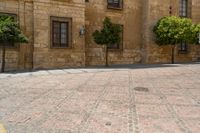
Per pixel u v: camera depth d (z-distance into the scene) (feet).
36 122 19.40
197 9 87.66
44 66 57.21
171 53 80.48
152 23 76.54
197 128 18.06
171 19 72.79
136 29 76.23
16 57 54.75
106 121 19.49
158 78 42.27
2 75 44.86
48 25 57.57
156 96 28.35
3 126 18.51
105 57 69.62
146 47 76.02
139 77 43.34
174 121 19.54
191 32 73.97
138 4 76.43
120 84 36.04
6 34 47.16
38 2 56.18
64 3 59.41
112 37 60.75
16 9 54.49
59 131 17.51
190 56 85.51
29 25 55.93
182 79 41.37
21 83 36.55
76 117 20.54
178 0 82.23
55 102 25.49
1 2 52.90
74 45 61.11
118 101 25.86
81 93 29.73
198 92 30.78
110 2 70.95
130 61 75.00
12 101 25.93
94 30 67.82
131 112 21.90
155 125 18.61
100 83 36.81
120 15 72.64
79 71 51.90
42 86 34.24
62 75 45.55
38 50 56.39
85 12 66.23
